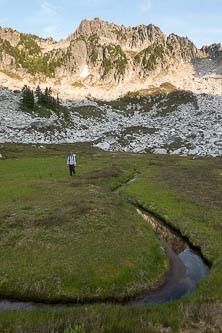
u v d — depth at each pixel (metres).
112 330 7.20
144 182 35.62
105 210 19.86
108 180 35.12
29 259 12.38
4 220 16.97
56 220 17.06
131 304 10.30
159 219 21.66
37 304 10.07
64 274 11.32
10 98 152.75
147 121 158.62
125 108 190.62
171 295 11.02
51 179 34.16
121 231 16.41
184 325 7.75
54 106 154.62
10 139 100.81
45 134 117.06
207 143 101.88
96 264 12.16
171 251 15.63
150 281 11.87
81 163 54.88
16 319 8.09
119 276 11.57
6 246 13.59
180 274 12.90
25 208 19.69
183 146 104.00
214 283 11.05
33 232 15.24
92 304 9.89
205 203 24.20
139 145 110.94
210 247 15.33
